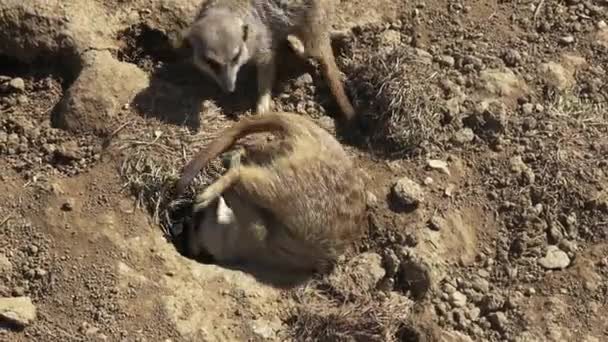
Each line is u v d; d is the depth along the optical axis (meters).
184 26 1.84
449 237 1.72
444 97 1.81
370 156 1.78
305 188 1.67
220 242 1.70
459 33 1.88
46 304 1.63
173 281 1.65
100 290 1.64
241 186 1.68
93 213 1.69
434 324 1.66
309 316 1.65
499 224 1.73
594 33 1.89
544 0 1.92
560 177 1.75
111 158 1.73
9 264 1.66
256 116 1.71
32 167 1.74
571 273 1.70
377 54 1.83
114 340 1.61
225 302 1.65
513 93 1.82
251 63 1.84
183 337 1.62
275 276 1.69
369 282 1.69
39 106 1.79
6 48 1.81
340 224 1.69
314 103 1.83
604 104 1.83
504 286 1.70
